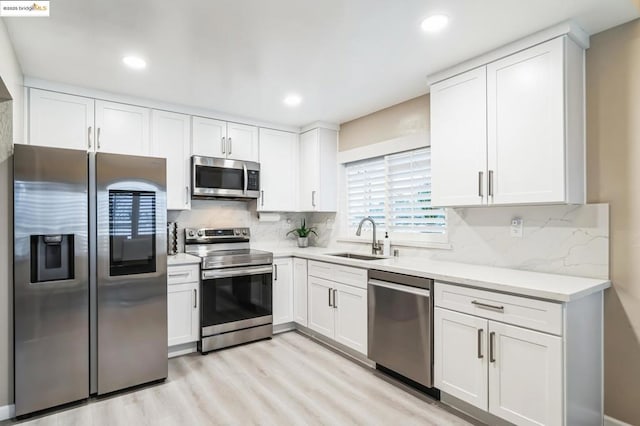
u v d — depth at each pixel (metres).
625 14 1.92
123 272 2.56
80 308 2.39
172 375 2.78
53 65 2.55
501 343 1.96
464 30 2.09
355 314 2.99
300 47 2.31
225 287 3.34
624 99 2.03
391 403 2.34
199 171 3.49
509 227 2.53
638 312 1.96
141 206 2.65
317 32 2.12
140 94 3.15
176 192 3.46
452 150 2.56
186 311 3.16
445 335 2.26
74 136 2.93
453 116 2.56
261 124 4.00
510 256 2.52
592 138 2.14
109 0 1.79
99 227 2.46
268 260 3.62
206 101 3.35
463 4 1.84
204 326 3.21
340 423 2.12
